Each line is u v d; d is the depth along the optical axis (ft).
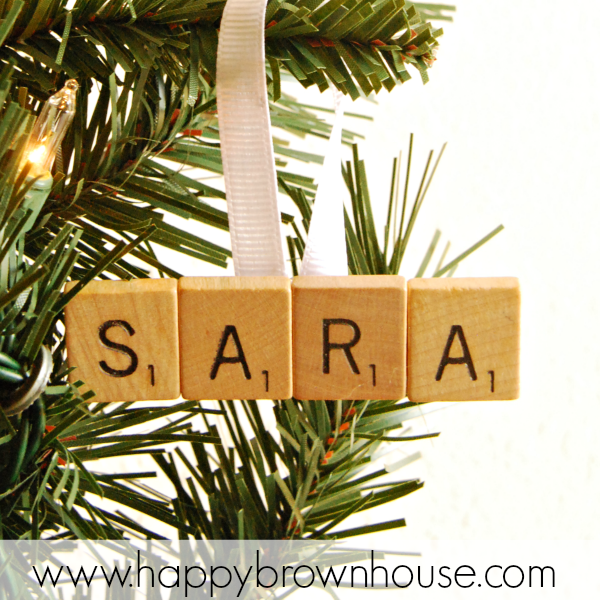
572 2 1.35
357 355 0.91
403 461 1.06
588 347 1.39
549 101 1.36
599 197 1.38
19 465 0.86
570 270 1.39
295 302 0.91
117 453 0.92
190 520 0.99
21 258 0.87
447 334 0.91
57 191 0.94
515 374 0.91
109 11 0.91
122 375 0.91
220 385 0.91
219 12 0.91
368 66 0.91
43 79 0.89
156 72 0.95
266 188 0.90
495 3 1.34
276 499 0.99
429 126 1.35
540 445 1.40
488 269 1.38
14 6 0.83
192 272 1.29
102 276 0.95
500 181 1.37
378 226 1.34
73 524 0.90
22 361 0.85
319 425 0.98
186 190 0.97
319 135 1.07
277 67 0.92
